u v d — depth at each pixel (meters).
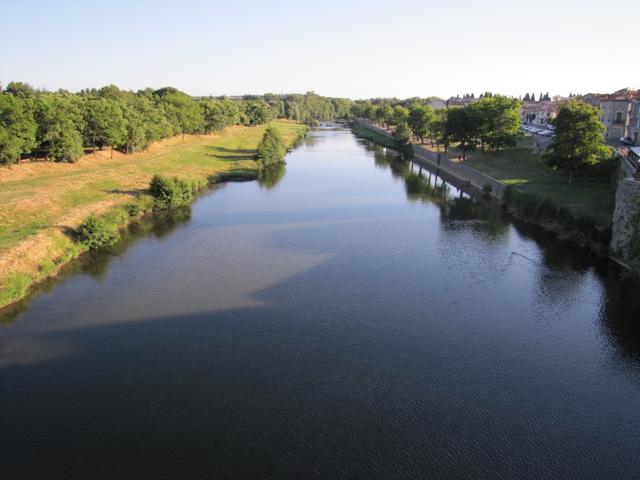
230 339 30.75
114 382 26.45
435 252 46.56
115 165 81.19
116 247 48.22
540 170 74.75
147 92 162.88
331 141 164.00
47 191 58.53
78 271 41.84
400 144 135.25
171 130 116.88
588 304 35.34
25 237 43.44
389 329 32.00
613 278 39.56
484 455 21.39
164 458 21.23
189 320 33.19
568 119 61.12
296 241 50.09
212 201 68.88
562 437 22.45
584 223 46.84
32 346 29.89
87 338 30.86
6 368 27.66
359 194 74.31
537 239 50.03
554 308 34.81
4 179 63.28
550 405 24.64
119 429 22.98
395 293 37.34
